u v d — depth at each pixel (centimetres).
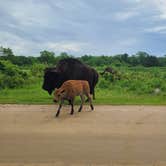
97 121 1001
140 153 691
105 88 2191
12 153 688
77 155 677
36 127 921
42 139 796
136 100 1459
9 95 1702
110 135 835
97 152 696
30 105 1300
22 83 2231
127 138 807
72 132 864
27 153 688
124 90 2056
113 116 1077
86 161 641
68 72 1413
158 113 1130
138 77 2491
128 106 1283
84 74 1448
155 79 2295
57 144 754
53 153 689
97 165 619
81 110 1191
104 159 653
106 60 4603
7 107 1250
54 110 1191
